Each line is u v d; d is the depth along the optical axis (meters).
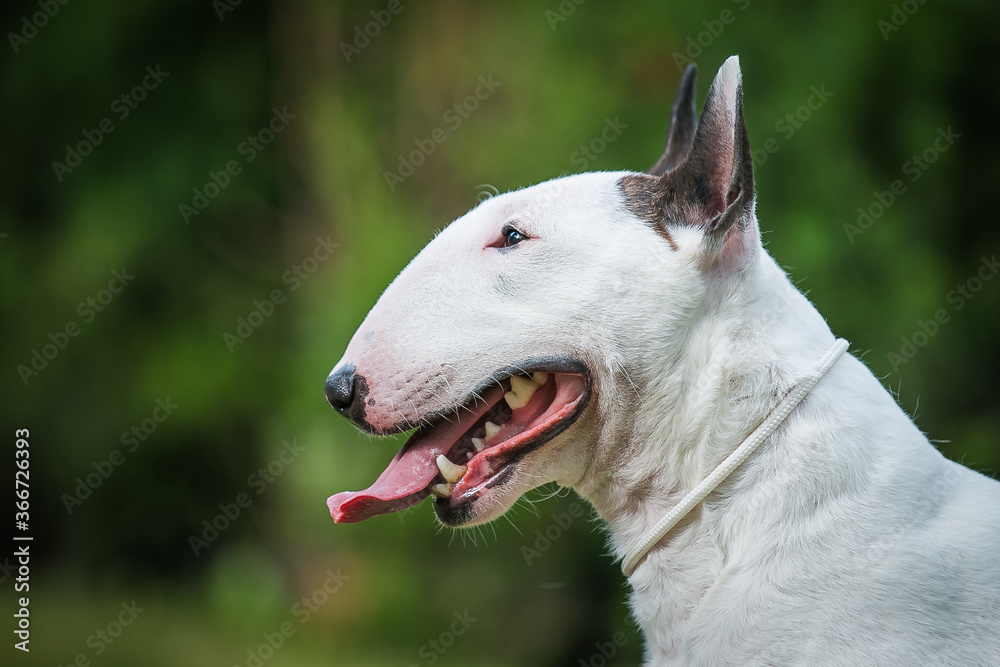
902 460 3.82
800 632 3.62
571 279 4.12
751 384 3.95
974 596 3.58
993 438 11.57
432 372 4.14
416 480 4.23
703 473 4.02
